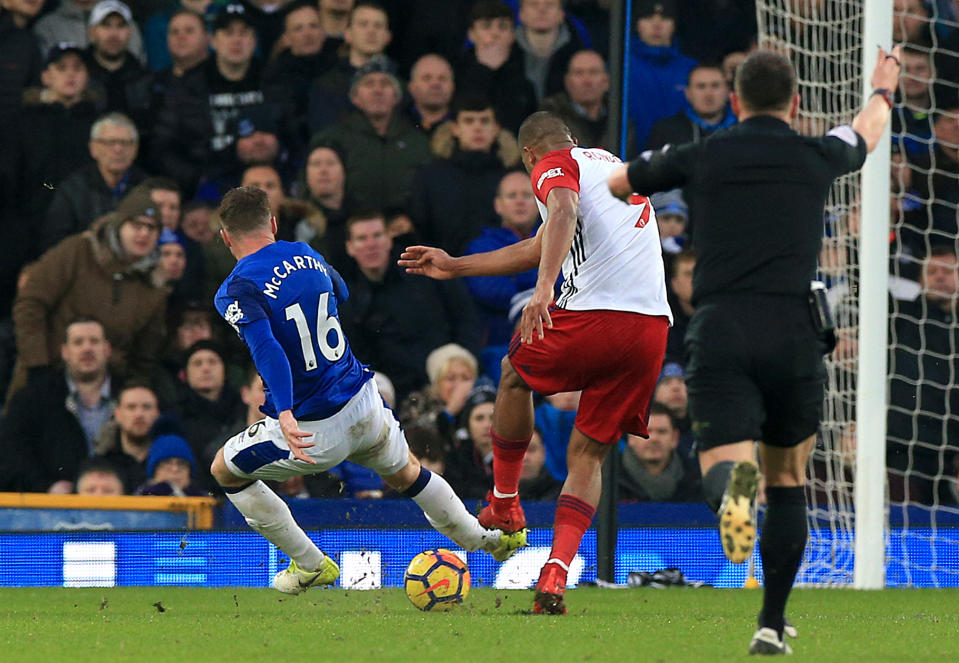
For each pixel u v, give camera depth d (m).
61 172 39.88
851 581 29.47
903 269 41.69
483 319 40.16
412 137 41.56
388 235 39.75
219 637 14.05
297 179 41.16
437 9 42.47
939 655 12.23
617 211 17.16
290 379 16.20
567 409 37.53
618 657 11.65
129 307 37.91
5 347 38.03
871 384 27.45
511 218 41.25
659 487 36.69
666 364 38.50
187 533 29.27
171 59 41.47
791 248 11.20
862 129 12.10
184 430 36.81
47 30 40.75
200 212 39.50
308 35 41.84
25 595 24.62
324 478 35.75
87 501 31.58
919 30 44.47
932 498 39.09
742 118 11.94
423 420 38.12
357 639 13.64
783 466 11.63
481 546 19.41
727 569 30.17
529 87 43.12
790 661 11.14
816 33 38.19
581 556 29.58
